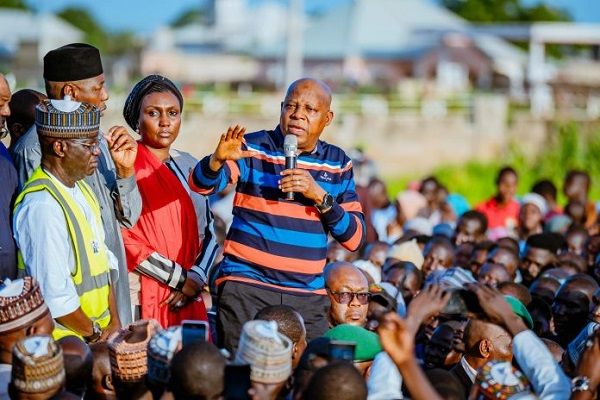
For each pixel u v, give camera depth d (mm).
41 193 6242
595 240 10547
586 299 7719
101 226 6613
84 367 5176
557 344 6906
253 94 40094
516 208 13914
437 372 5254
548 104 42062
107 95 7195
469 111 37625
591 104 38281
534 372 4980
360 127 36812
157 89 7293
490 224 13828
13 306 5285
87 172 6324
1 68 52875
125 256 6887
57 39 56781
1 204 6348
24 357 4727
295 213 6570
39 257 6160
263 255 6578
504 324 5070
